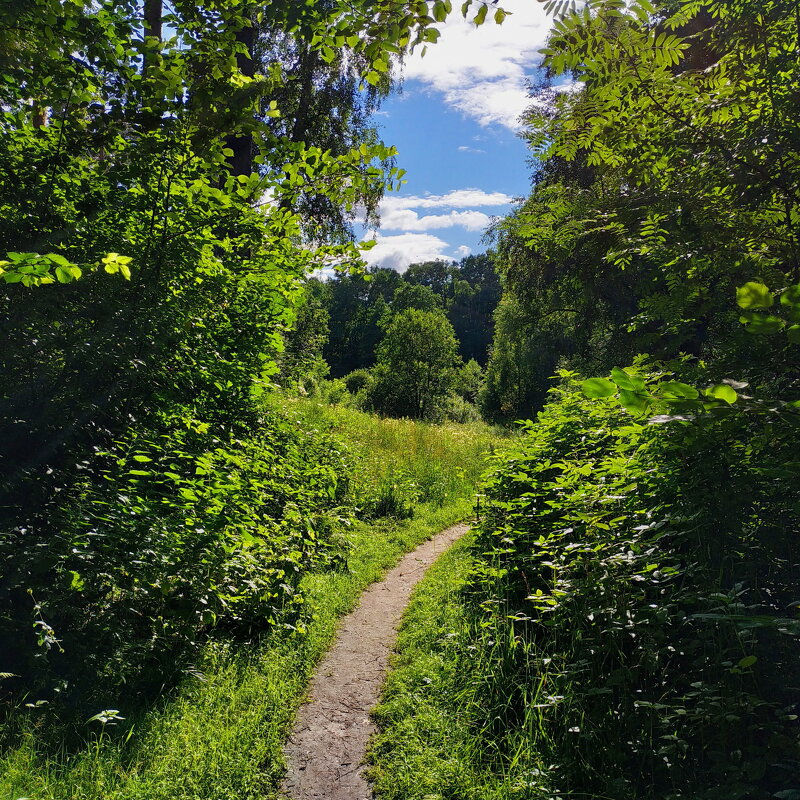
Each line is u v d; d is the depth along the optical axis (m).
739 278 3.15
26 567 3.55
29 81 4.38
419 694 3.98
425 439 14.27
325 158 5.59
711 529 3.09
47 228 4.40
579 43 2.73
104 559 3.87
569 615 3.78
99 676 3.64
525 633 4.14
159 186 4.96
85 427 4.61
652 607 3.10
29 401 4.26
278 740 3.54
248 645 4.45
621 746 2.96
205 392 6.30
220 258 6.15
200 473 4.71
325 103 14.16
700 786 2.60
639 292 3.90
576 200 3.79
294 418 8.97
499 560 5.38
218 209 5.38
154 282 4.89
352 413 16.97
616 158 3.38
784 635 2.77
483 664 4.07
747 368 2.60
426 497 10.12
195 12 4.61
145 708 3.53
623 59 3.00
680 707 2.74
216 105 4.68
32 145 4.58
